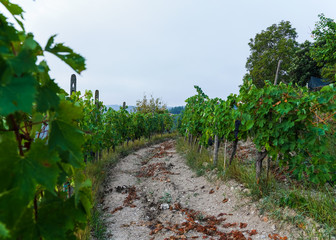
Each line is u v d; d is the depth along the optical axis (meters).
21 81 0.61
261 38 34.94
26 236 0.74
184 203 4.96
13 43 0.75
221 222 3.98
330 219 3.12
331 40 11.90
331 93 3.65
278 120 4.34
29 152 0.70
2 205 0.61
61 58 0.78
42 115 0.91
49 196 0.89
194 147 9.44
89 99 7.04
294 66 26.91
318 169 3.80
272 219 3.60
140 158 10.02
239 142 8.23
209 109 7.36
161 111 28.48
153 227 4.06
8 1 0.75
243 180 4.94
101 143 7.66
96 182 5.84
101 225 3.96
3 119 0.88
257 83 32.75
